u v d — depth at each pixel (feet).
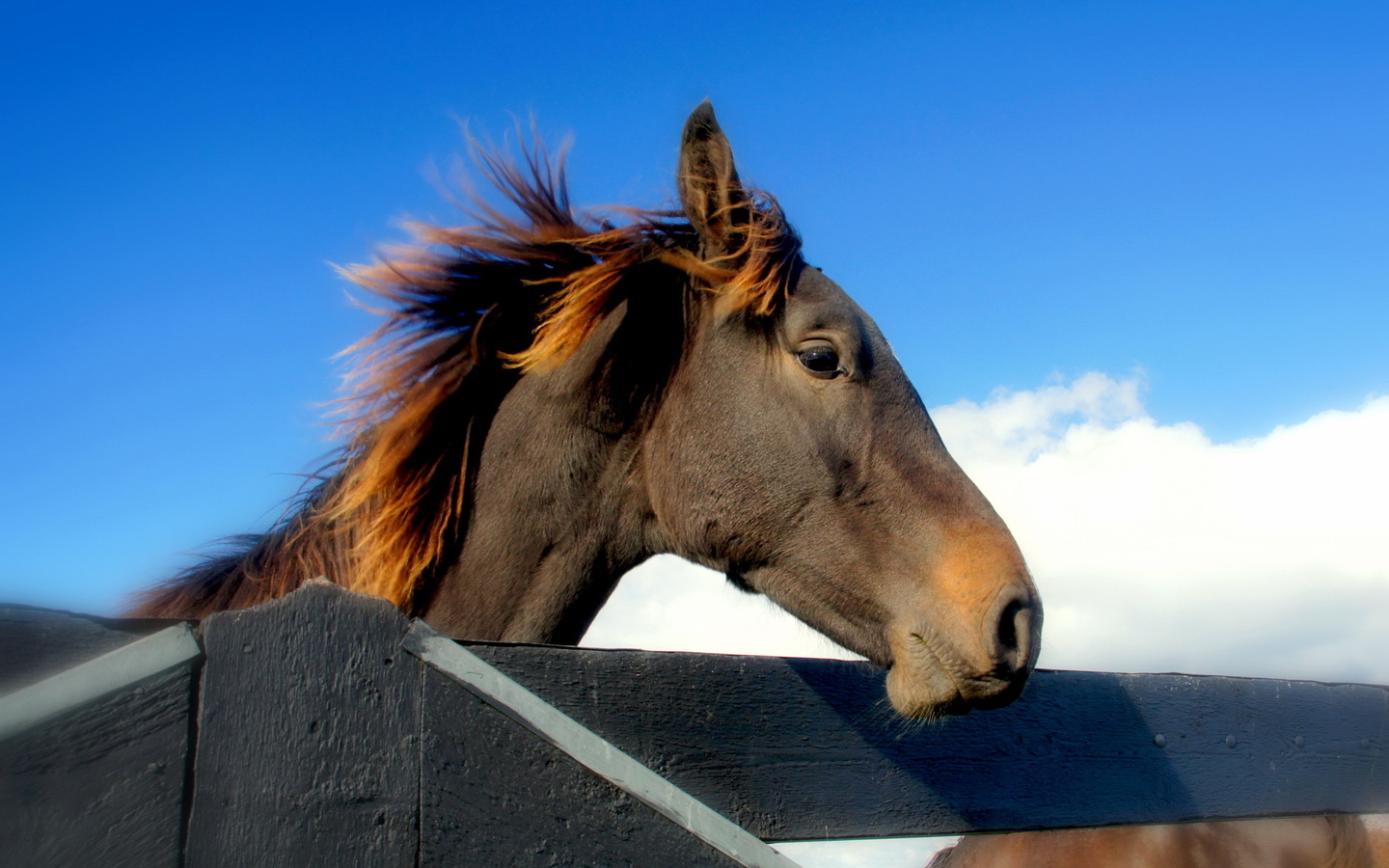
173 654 3.35
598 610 8.35
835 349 7.63
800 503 7.50
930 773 6.08
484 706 3.61
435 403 8.06
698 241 8.57
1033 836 11.93
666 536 8.16
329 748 3.37
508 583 7.77
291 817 3.28
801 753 5.57
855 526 7.36
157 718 3.28
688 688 5.29
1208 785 7.18
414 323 8.59
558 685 4.90
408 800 3.41
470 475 8.09
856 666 6.04
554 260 8.71
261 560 8.11
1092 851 11.47
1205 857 10.93
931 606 6.81
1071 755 6.67
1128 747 6.94
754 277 7.68
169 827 3.19
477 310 8.65
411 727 3.49
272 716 3.37
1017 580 6.72
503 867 3.44
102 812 3.13
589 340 8.17
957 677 6.56
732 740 5.34
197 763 3.29
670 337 8.27
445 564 7.93
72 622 3.42
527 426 8.05
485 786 3.52
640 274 8.39
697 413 7.91
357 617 3.55
